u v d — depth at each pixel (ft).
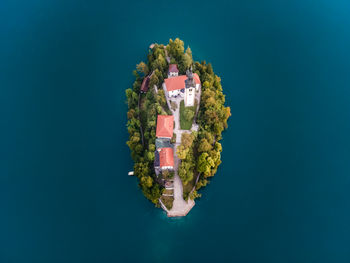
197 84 574.15
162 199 485.97
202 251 453.17
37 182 526.16
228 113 562.66
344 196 502.79
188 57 595.06
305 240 461.37
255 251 453.17
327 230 469.16
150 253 453.17
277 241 460.96
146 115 559.79
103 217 485.56
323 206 492.95
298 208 491.31
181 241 462.60
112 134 580.30
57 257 450.71
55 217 487.61
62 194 511.40
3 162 550.77
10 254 452.76
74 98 639.76
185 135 484.33
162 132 499.51
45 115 614.75
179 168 476.54
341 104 623.36
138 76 622.13
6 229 475.72
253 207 492.13
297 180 520.83
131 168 531.50
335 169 532.73
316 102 626.64
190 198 485.15
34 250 456.45
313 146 561.84
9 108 627.46
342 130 583.58
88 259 449.06
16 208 497.46
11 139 581.94
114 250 456.04
